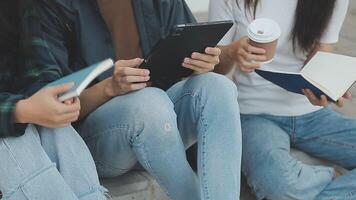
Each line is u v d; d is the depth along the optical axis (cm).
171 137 147
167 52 152
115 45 173
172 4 181
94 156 164
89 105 160
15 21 155
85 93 158
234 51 178
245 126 196
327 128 200
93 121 158
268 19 174
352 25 368
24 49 153
